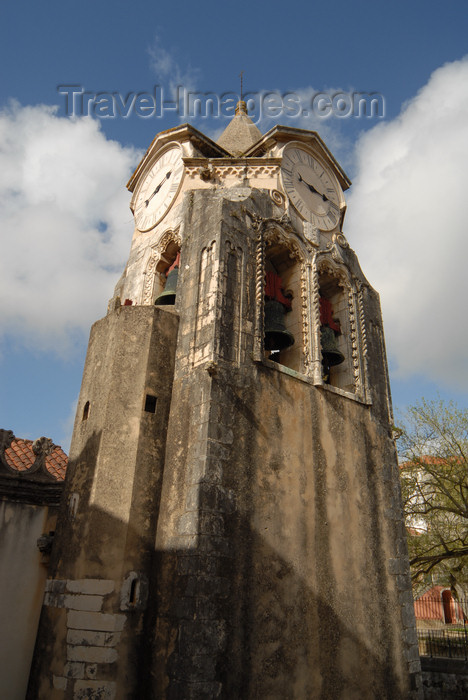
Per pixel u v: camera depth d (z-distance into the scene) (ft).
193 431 39.91
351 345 56.85
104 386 42.96
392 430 56.44
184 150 59.82
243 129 73.31
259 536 38.78
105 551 36.60
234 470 39.14
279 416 44.52
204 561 34.76
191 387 42.01
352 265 61.21
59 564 38.99
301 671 37.47
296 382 47.73
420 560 82.53
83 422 44.16
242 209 50.62
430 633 90.02
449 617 131.85
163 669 33.30
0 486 46.01
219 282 44.93
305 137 61.52
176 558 36.06
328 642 40.11
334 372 57.62
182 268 50.11
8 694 41.19
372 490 50.39
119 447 40.09
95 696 32.63
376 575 46.62
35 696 35.17
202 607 33.50
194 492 37.04
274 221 53.26
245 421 41.57
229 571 35.94
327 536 43.86
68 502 41.11
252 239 50.14
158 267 57.31
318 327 52.37
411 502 91.76
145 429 41.11
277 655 36.50
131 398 42.04
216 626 33.73
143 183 65.92
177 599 34.65
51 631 36.50
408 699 43.96
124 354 43.78
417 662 46.29
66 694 33.24
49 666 35.27
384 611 45.73
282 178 57.21
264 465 41.45
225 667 33.37
